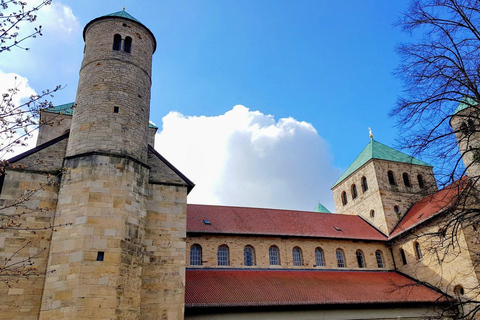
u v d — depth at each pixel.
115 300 19.06
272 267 34.38
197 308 25.22
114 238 20.36
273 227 37.06
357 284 33.19
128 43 28.19
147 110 26.92
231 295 27.58
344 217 44.22
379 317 29.83
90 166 21.78
